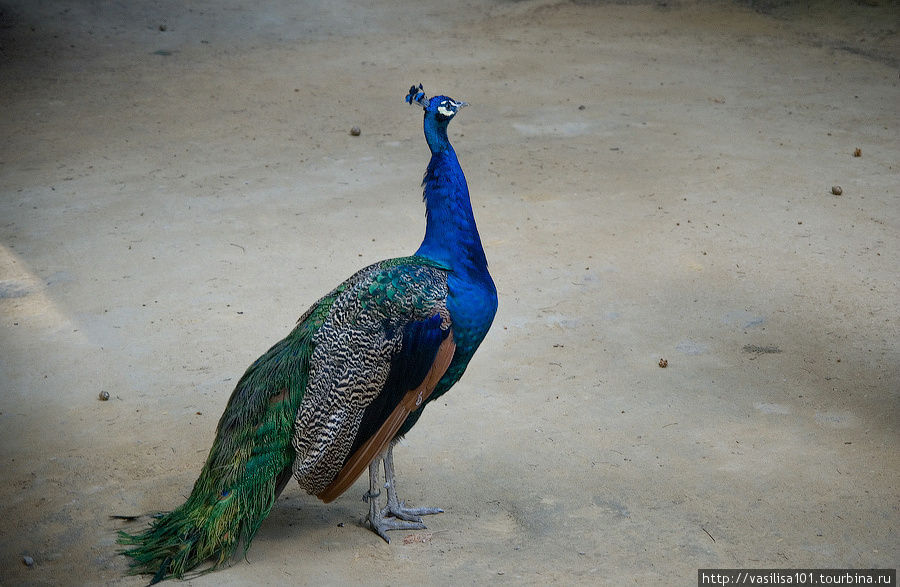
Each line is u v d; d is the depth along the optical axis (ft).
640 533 20.21
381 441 18.94
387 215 38.40
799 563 19.06
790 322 29.89
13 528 20.54
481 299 19.47
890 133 47.01
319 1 75.25
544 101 52.85
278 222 37.78
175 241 36.11
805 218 37.70
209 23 69.26
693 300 31.40
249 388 19.25
